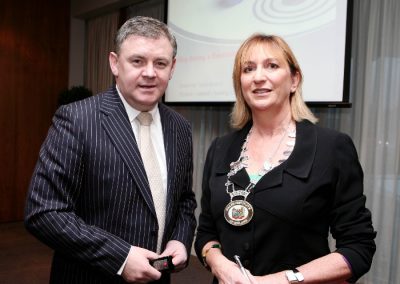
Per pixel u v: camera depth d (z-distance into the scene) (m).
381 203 2.73
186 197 1.58
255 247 1.21
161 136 1.45
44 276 3.13
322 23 2.67
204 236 1.41
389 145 2.70
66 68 5.30
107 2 4.73
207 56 3.43
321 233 1.23
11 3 4.81
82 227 1.19
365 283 2.81
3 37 4.77
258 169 1.30
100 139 1.26
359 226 1.17
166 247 1.37
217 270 1.22
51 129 1.29
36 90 5.05
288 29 2.85
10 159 4.88
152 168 1.35
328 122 3.04
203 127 3.92
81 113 1.27
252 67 1.32
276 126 1.33
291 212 1.17
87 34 5.41
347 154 1.21
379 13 2.77
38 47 5.05
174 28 3.71
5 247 3.88
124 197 1.26
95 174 1.24
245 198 1.25
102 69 5.10
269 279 1.12
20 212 4.98
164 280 1.44
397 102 2.66
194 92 3.54
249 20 3.11
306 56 2.75
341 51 2.57
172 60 1.33
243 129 1.44
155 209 1.33
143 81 1.26
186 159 1.52
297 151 1.24
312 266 1.13
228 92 3.27
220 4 3.33
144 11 4.54
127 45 1.25
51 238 1.17
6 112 4.83
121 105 1.35
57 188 1.19
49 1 5.12
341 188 1.19
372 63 2.78
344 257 1.14
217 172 1.36
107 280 1.29
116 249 1.19
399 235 2.67
